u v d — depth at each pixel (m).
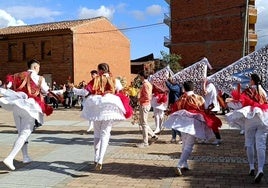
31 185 6.88
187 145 7.52
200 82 11.82
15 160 8.90
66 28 36.84
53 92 8.34
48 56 38.06
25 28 41.09
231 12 48.12
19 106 7.70
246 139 7.41
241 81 11.61
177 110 7.57
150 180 7.18
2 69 39.72
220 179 7.20
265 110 7.11
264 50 11.61
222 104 8.08
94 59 40.41
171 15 51.47
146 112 10.70
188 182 7.02
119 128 14.57
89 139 12.04
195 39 50.12
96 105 7.70
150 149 10.26
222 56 48.75
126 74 46.78
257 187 6.68
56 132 13.67
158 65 43.22
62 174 7.64
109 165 8.41
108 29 42.97
